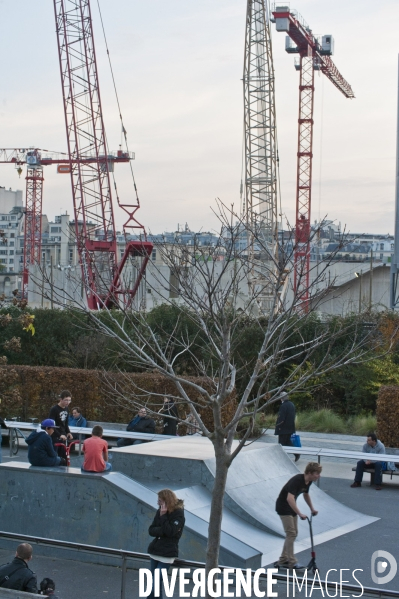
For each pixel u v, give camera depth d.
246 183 73.69
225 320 8.77
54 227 145.75
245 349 28.70
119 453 13.81
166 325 30.98
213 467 13.13
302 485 10.38
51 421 12.80
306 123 98.12
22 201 196.00
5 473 11.84
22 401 25.12
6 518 11.77
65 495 11.34
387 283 59.91
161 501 8.47
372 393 28.06
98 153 61.53
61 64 61.09
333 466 19.30
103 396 24.34
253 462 14.23
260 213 69.19
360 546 11.88
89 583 9.96
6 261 182.88
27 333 34.38
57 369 25.06
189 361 30.25
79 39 61.31
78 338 32.97
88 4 61.22
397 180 38.84
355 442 23.00
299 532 12.43
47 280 12.45
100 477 11.09
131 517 10.77
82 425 20.66
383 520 13.65
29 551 8.41
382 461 15.98
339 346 29.81
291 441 18.66
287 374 30.39
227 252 14.48
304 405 30.17
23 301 16.77
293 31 92.56
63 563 10.92
